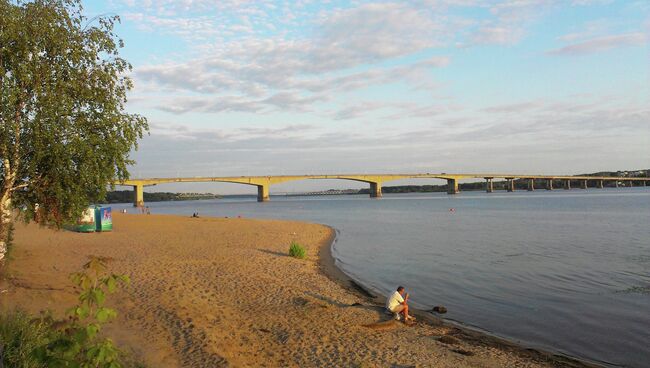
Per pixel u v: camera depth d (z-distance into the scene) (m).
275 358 10.41
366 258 28.59
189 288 16.27
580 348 12.23
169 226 45.03
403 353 11.20
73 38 13.26
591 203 104.31
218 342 10.74
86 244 28.16
